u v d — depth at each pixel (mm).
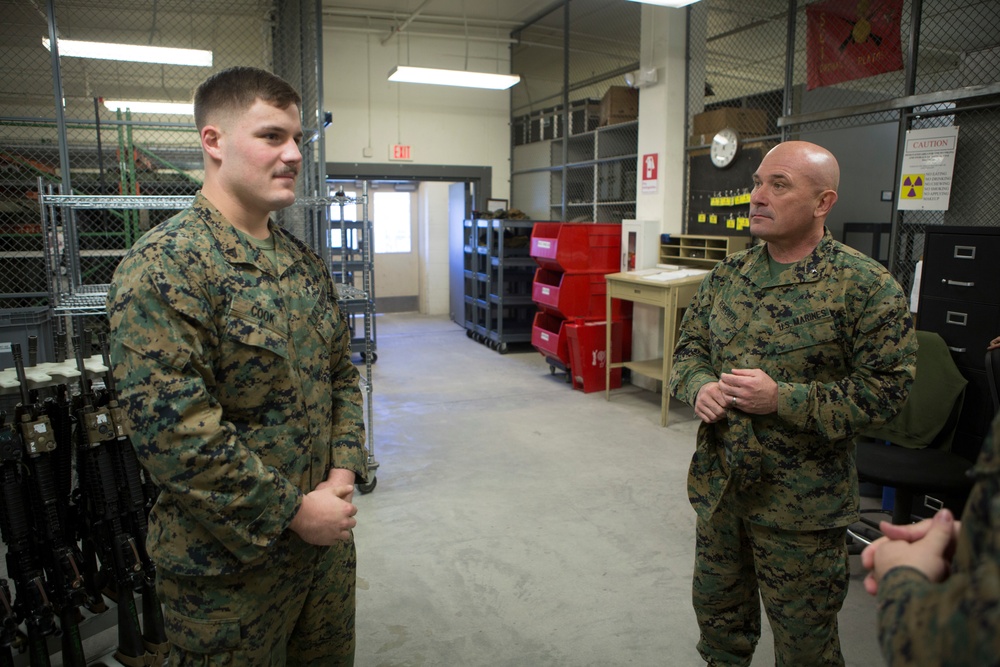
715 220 5078
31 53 6160
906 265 3717
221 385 1100
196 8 6707
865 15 3975
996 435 528
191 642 1127
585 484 3496
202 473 999
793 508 1461
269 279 1159
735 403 1466
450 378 5969
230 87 1107
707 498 1592
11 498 1726
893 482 2281
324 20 7555
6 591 1715
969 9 3812
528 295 7336
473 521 3057
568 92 7137
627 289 4840
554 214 7754
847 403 1391
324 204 3578
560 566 2643
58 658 2064
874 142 5156
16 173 4984
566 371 5871
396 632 2205
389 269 10281
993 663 439
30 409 1763
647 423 4602
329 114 4965
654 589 2471
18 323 3914
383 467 3752
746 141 4730
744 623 1668
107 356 2008
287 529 1163
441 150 8266
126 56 5145
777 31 5844
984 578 475
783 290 1520
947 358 2719
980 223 3344
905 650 540
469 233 8172
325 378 1266
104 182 5078
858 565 2621
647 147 5492
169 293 1012
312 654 1382
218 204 1154
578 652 2100
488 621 2270
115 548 1903
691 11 5258
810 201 1467
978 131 3324
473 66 8281
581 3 7125
